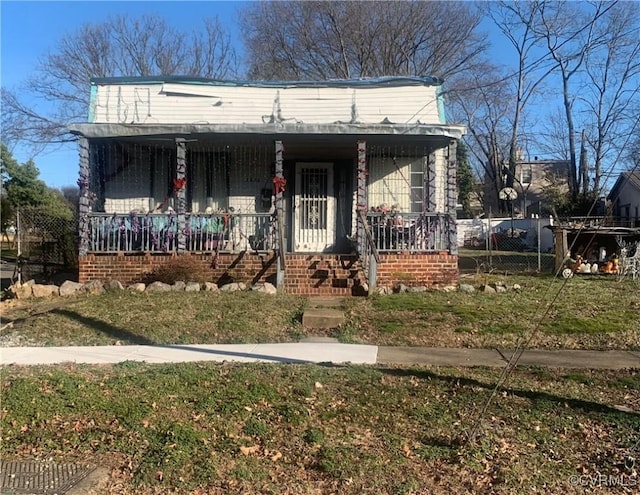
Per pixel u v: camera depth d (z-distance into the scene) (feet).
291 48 111.75
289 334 29.01
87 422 16.98
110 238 41.24
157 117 45.50
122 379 20.61
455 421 16.97
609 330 28.96
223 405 18.01
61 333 28.60
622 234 52.03
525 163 179.73
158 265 40.65
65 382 20.20
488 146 150.82
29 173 148.77
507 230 119.03
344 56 110.42
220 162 47.06
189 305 33.32
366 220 40.88
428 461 14.51
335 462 14.32
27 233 46.21
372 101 45.68
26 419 17.15
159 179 46.55
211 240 41.81
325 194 48.16
